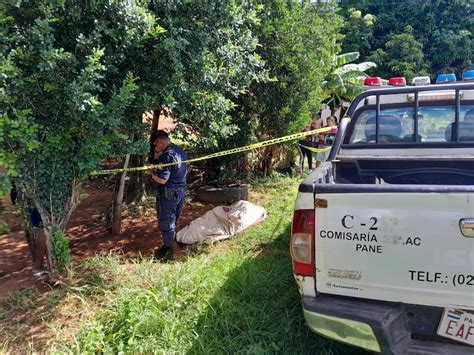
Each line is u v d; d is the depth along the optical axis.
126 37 3.25
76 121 3.23
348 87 14.30
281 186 7.68
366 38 27.31
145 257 4.50
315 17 6.98
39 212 3.62
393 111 3.96
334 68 13.95
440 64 27.00
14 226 5.62
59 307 3.43
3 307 3.48
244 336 2.95
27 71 3.11
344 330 2.25
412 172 3.51
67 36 3.36
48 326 3.15
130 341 2.86
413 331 2.21
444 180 3.44
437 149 3.47
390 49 26.30
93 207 6.59
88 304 3.46
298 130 7.35
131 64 3.64
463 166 3.36
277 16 6.36
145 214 6.07
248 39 4.46
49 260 3.78
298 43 6.57
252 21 4.68
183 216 6.07
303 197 2.33
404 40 25.78
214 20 3.95
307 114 7.33
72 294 3.58
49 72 3.00
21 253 4.78
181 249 4.79
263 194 7.16
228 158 7.42
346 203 2.21
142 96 3.61
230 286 3.62
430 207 2.04
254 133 7.40
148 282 3.76
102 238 5.17
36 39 2.92
